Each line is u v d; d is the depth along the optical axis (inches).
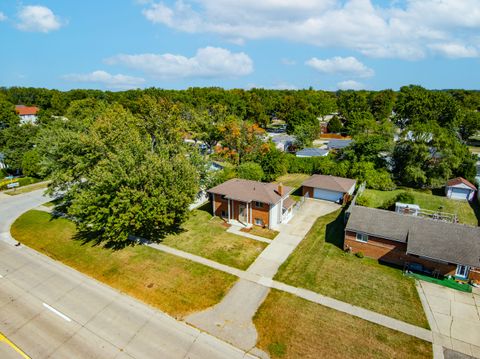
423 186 1925.4
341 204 1620.3
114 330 753.0
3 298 883.4
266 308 824.3
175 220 1298.0
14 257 1120.2
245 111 4232.3
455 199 1696.6
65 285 943.0
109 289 918.4
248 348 695.7
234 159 2242.9
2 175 2187.5
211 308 827.4
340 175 1985.7
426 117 3346.5
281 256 1091.9
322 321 776.3
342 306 831.1
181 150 1599.4
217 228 1320.1
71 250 1157.7
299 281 944.3
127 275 985.5
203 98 4490.7
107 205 1063.0
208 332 743.7
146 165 1115.3
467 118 3142.2
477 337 724.0
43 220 1446.9
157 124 2133.4
